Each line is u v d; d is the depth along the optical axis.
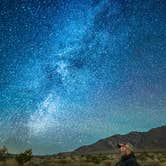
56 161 30.64
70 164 28.08
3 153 26.25
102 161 32.62
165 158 45.00
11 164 22.69
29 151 26.80
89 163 29.31
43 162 29.08
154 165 31.53
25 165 25.36
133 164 9.00
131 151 9.21
